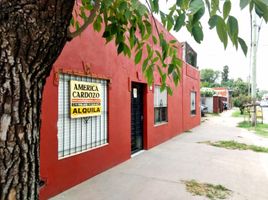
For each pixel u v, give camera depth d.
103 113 6.47
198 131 15.09
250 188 5.60
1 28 1.19
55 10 1.28
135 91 8.57
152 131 9.52
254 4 1.20
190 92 16.17
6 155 1.25
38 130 1.38
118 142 7.04
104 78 6.33
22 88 1.26
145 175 6.16
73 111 5.36
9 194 1.26
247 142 11.61
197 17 1.24
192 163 7.47
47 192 4.63
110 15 2.53
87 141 5.87
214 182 5.86
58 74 4.85
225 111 42.47
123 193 5.00
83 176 5.59
